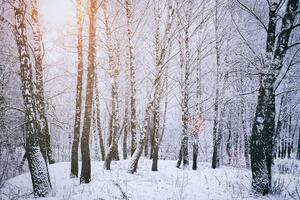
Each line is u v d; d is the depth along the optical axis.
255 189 9.82
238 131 30.69
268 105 10.16
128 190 10.03
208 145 35.88
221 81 22.16
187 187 11.05
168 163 21.70
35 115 9.91
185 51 19.50
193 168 19.77
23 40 9.84
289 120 31.00
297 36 16.97
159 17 16.09
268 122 10.12
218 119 22.95
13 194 9.65
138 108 32.12
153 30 18.73
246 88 21.17
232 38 20.77
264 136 10.04
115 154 20.14
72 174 13.06
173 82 23.45
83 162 11.29
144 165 18.42
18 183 12.13
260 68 10.88
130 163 14.09
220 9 21.14
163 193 9.80
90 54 11.38
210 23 22.14
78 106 13.58
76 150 13.29
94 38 11.48
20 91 19.44
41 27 19.19
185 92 19.69
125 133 27.45
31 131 9.61
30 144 9.55
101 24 19.55
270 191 9.82
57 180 12.45
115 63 17.41
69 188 10.48
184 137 19.44
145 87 29.55
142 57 23.12
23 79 9.73
